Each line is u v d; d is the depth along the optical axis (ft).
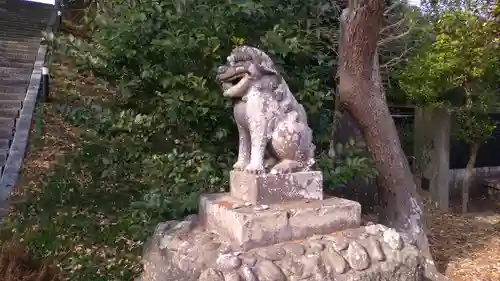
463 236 18.62
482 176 25.61
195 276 7.59
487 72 17.97
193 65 11.87
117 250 12.23
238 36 12.39
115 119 11.98
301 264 7.52
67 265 11.43
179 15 11.53
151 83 12.04
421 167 23.68
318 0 15.75
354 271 7.71
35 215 12.10
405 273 8.14
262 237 7.80
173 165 11.45
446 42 17.24
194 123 12.00
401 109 24.58
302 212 8.22
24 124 18.81
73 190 12.43
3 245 10.56
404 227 14.67
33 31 32.19
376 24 12.51
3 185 14.53
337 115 15.31
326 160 12.32
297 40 12.06
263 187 8.41
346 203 8.82
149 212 11.03
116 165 12.07
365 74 13.47
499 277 14.35
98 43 12.59
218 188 11.52
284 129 8.71
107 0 13.84
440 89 18.47
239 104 9.00
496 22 17.12
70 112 12.30
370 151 14.78
